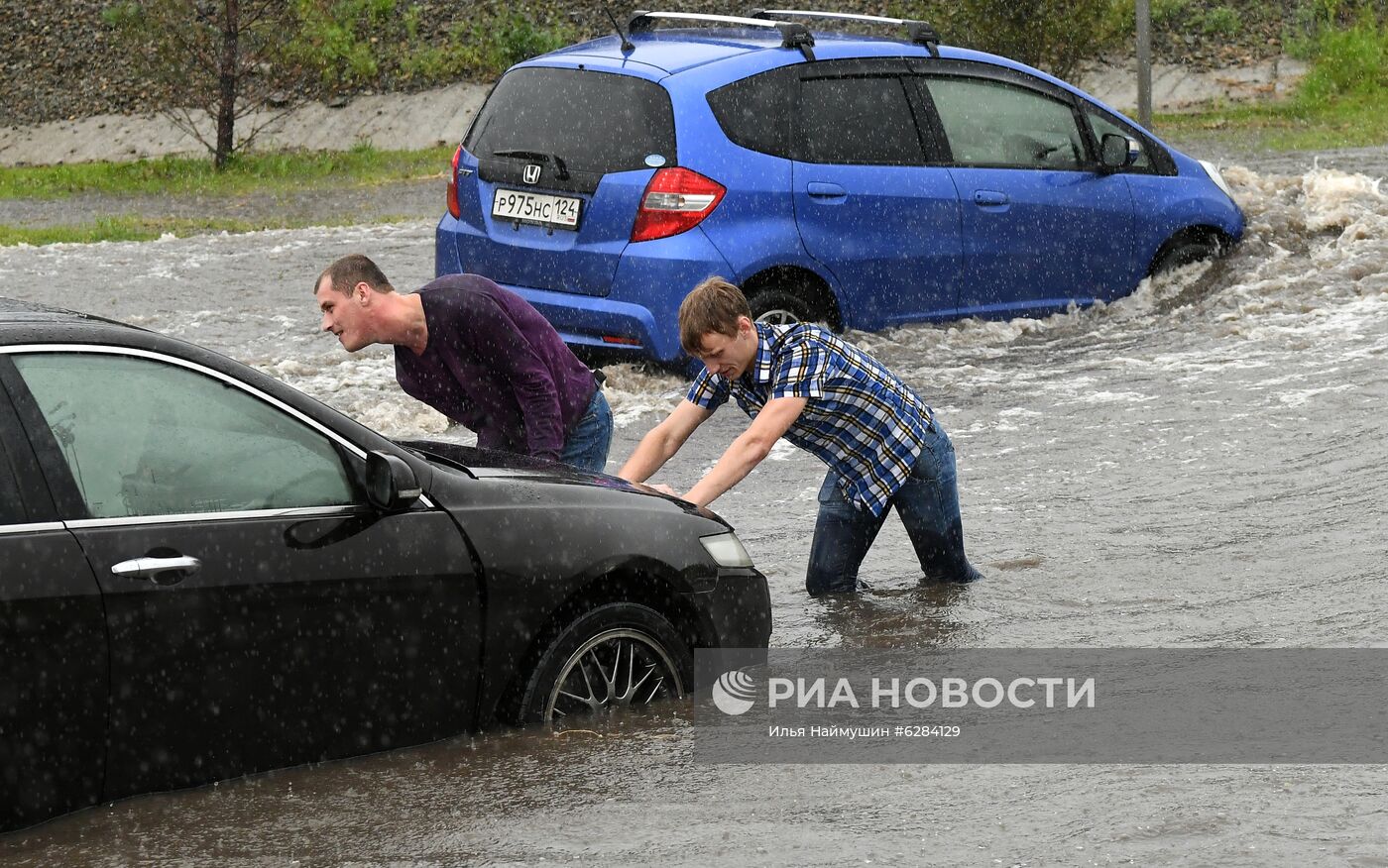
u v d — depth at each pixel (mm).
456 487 17406
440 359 20312
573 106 36438
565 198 35719
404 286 49531
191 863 14367
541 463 19328
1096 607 22219
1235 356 36875
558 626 17906
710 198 35000
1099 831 14648
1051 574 23734
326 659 16312
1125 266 41844
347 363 38562
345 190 78750
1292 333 38625
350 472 16688
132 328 15883
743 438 20750
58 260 56438
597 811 15609
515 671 17625
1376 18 102625
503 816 15438
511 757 17031
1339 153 72812
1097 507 26781
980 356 37812
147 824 15195
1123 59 98188
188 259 56531
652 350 34906
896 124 38219
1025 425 32062
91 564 14906
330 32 98125
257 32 90312
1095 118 41906
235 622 15672
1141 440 30656
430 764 16812
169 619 15281
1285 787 15711
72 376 15250
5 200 77750
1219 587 22781
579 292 35625
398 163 87938
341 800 15828
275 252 57938
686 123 35125
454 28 104312
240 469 16047
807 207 36312
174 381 15797
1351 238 45906
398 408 33031
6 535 14539
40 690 14664
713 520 19391
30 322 15336
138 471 15469
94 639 14891
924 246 38188
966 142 39344
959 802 15672
